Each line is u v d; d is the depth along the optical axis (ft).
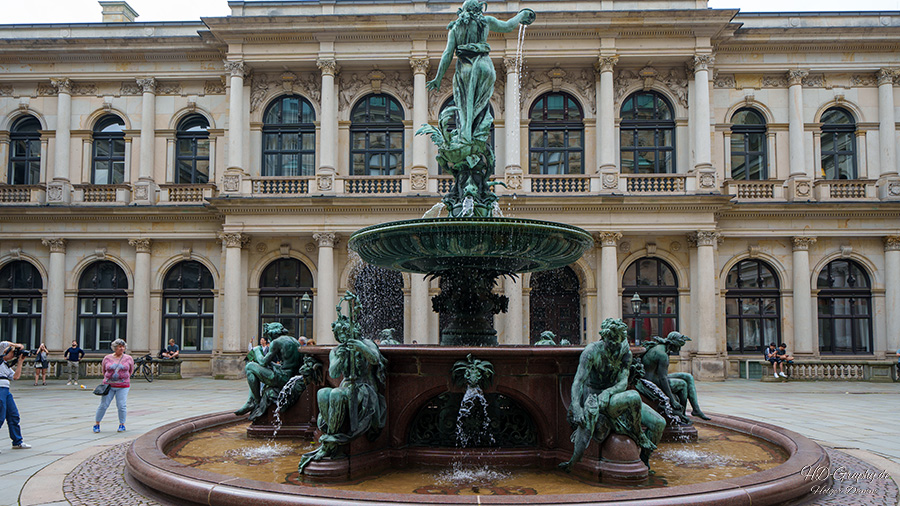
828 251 91.86
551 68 93.15
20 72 96.99
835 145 96.02
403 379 23.84
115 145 98.84
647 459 21.89
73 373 78.18
